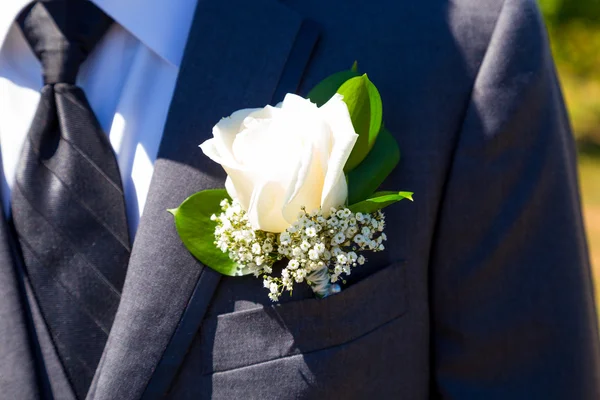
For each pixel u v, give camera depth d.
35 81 0.64
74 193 0.60
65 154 0.61
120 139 0.63
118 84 0.64
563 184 0.64
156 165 0.61
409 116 0.62
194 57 0.61
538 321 0.63
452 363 0.65
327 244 0.58
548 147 0.63
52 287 0.60
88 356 0.60
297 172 0.55
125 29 0.63
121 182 0.61
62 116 0.61
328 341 0.61
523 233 0.63
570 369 0.64
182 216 0.59
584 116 4.84
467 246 0.63
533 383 0.64
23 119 0.63
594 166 4.02
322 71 0.62
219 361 0.60
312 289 0.60
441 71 0.62
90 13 0.62
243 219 0.58
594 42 5.09
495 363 0.64
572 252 0.64
